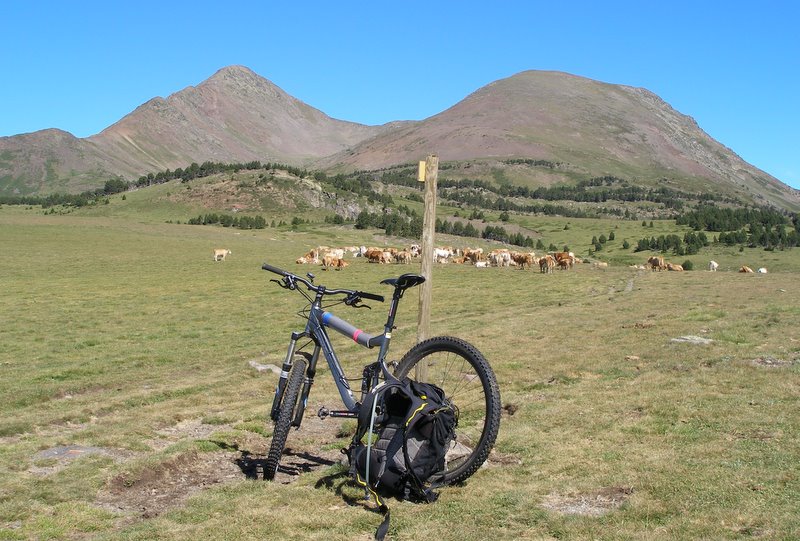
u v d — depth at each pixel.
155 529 5.15
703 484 5.61
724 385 9.40
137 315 27.08
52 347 19.56
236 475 6.84
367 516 5.31
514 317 22.41
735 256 140.12
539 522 5.11
